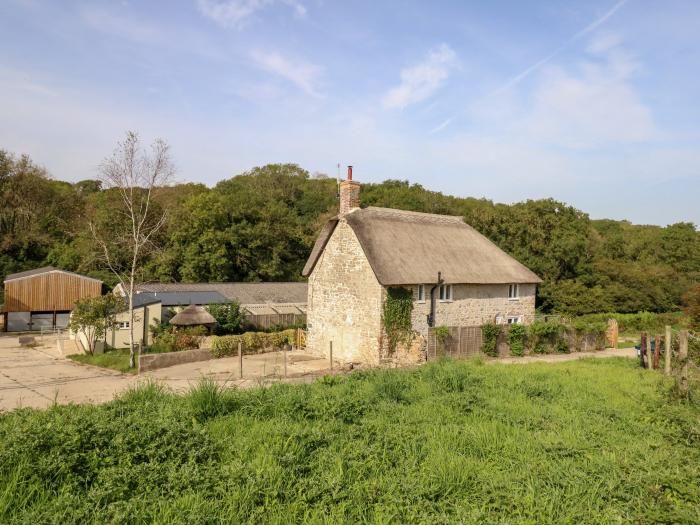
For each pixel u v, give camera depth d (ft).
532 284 110.32
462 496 25.38
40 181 207.00
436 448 31.73
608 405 44.65
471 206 266.36
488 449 31.86
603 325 106.52
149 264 172.86
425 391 47.78
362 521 22.53
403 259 90.12
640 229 304.91
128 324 109.81
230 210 199.00
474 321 99.60
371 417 38.68
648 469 28.17
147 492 24.20
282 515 22.58
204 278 183.52
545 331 96.78
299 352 102.83
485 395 46.60
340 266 94.02
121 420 32.81
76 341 110.01
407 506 23.56
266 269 202.39
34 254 202.18
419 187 285.23
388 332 85.92
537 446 32.17
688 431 35.24
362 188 279.90
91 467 26.22
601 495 25.12
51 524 20.77
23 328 152.56
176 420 34.09
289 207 271.90
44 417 33.71
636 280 163.84
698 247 219.00
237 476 25.62
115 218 159.94
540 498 24.57
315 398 41.65
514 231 155.84
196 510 22.12
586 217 176.24
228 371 77.41
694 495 25.00
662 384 54.03
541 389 48.85
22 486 23.53
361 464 28.25
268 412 38.58
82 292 160.86
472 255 103.50
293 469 27.14
